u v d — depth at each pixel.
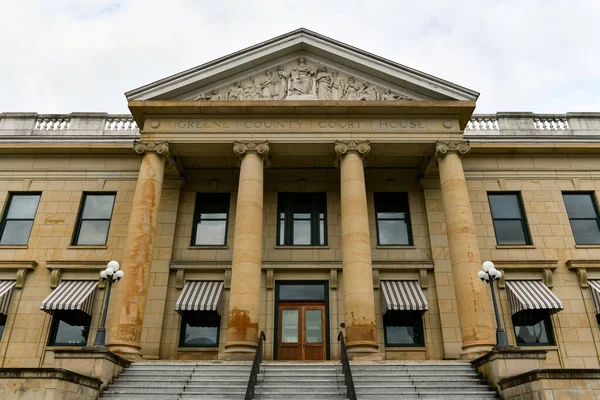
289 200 24.94
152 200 20.45
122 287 18.66
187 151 22.14
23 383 12.03
